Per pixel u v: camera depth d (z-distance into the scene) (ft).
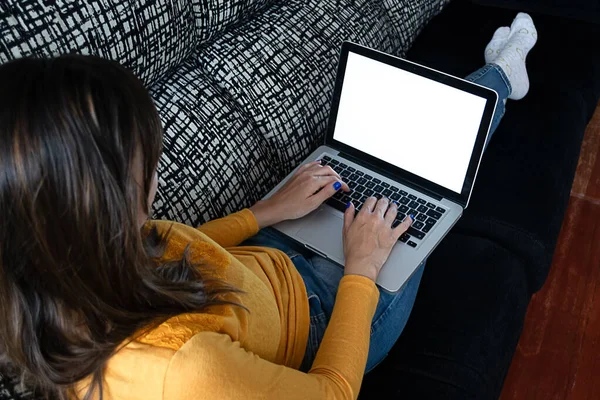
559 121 4.75
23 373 1.89
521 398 4.40
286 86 3.86
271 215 3.25
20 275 1.62
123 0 2.84
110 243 1.62
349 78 3.64
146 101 1.65
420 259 3.21
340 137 3.81
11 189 1.48
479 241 3.89
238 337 2.10
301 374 2.15
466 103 3.26
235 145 3.51
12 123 1.45
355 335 2.52
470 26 5.81
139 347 1.78
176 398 1.75
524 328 4.83
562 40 5.60
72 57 1.58
